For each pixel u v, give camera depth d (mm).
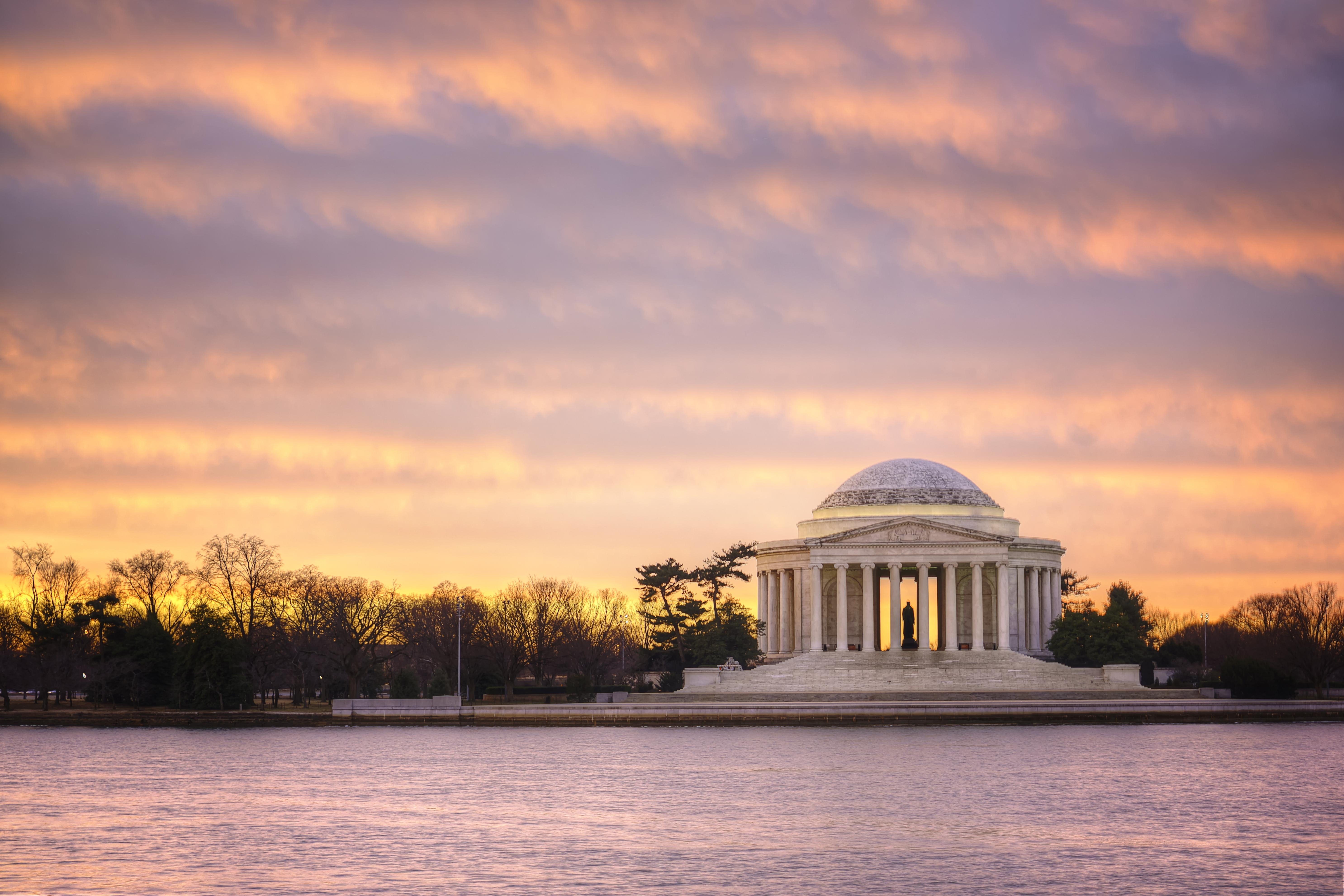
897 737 177750
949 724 199375
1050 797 118688
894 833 101062
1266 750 157000
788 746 165750
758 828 103812
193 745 177625
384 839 99875
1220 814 109438
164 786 131375
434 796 122312
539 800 118750
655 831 102375
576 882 84500
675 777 133750
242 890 82750
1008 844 97000
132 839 100750
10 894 82062
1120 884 84000
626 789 125312
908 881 84750
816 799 117688
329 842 98938
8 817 111812
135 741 185500
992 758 149250
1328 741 169250
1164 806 113312
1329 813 110250
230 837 101438
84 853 95125
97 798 123438
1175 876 86250
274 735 195500
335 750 168625
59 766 150500
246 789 129000
